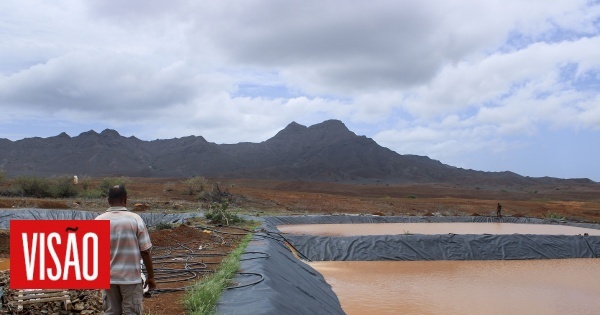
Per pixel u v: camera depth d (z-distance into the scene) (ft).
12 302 20.02
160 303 22.94
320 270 47.83
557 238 59.41
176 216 73.36
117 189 15.49
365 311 32.81
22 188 98.78
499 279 44.11
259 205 110.73
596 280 44.09
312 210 111.45
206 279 25.81
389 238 56.24
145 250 15.07
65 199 94.27
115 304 15.16
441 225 92.68
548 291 39.32
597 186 376.48
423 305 34.53
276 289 25.52
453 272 47.42
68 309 20.65
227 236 50.47
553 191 307.17
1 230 44.80
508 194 242.99
